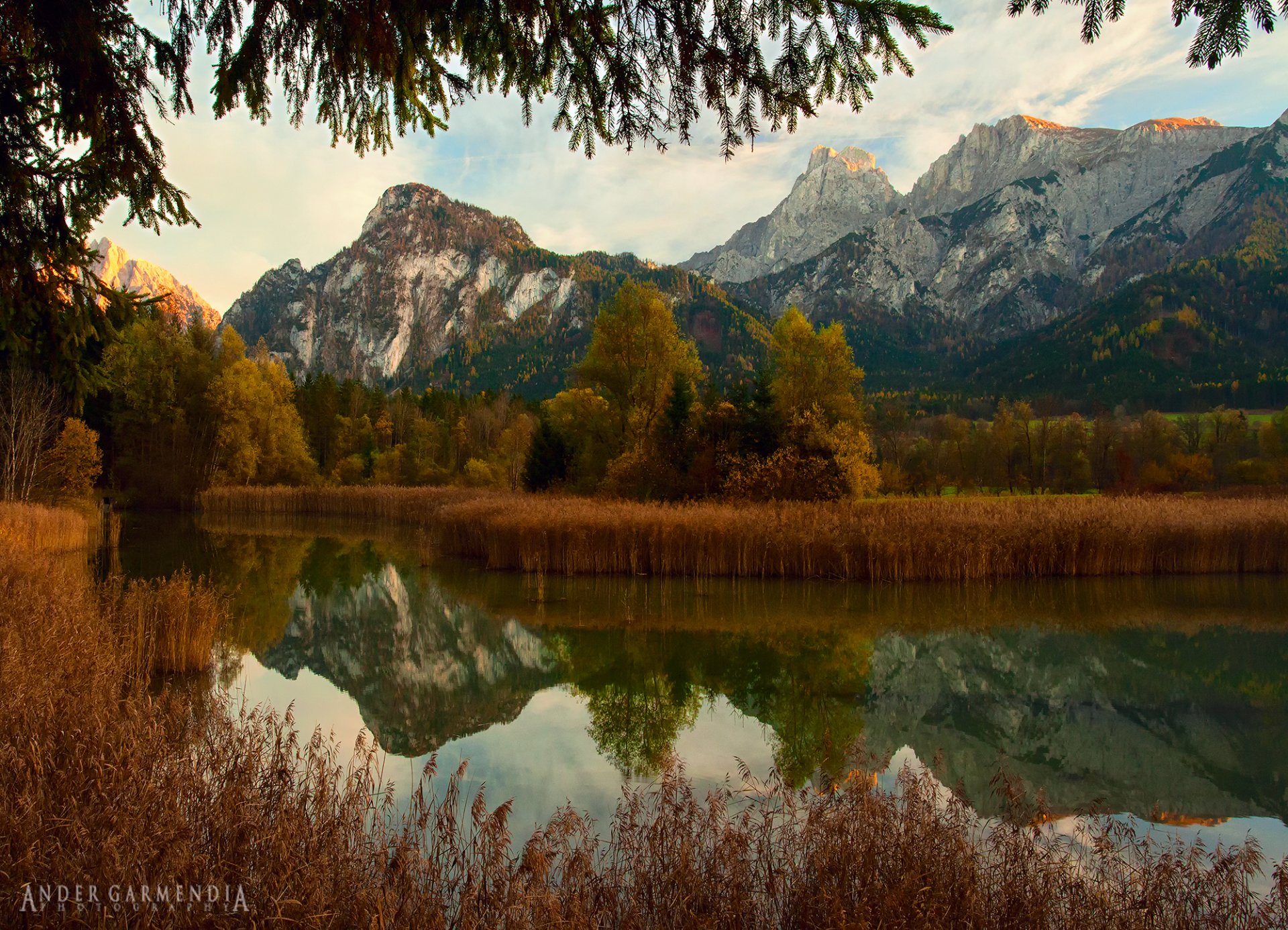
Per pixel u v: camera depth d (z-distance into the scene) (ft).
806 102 11.04
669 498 94.43
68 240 13.33
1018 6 9.95
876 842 14.11
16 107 11.95
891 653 42.24
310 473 164.96
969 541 63.46
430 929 11.87
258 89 11.57
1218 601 55.93
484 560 74.79
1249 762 26.84
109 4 11.26
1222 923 12.77
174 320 149.28
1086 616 51.21
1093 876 14.44
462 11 11.19
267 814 14.40
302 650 42.14
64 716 16.80
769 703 33.37
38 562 39.06
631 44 10.74
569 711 32.07
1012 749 28.09
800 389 111.96
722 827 16.08
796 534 64.34
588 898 13.21
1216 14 9.16
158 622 33.60
